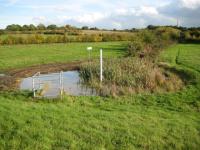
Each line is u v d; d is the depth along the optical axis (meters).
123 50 60.81
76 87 26.08
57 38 78.81
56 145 12.62
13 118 14.96
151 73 27.66
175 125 15.88
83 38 83.62
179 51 60.22
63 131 13.91
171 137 14.27
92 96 21.89
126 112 17.83
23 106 17.62
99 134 13.88
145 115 17.38
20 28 103.12
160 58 45.31
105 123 15.32
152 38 56.97
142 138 13.81
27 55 50.03
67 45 71.25
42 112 16.53
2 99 19.75
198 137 14.54
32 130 13.71
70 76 32.09
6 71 34.25
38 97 20.48
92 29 111.38
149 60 39.19
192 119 17.48
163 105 20.44
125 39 89.50
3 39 70.31
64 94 21.42
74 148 12.45
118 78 26.59
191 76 30.77
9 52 54.12
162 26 93.81
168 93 23.47
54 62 43.00
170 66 37.19
